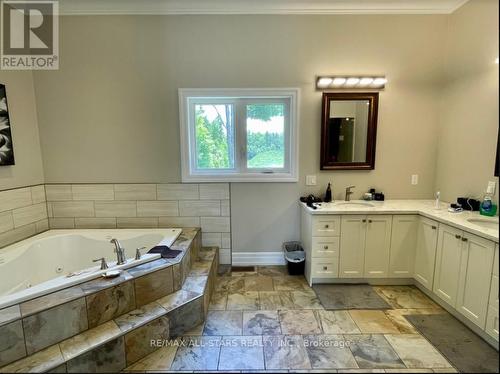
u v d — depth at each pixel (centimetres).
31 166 289
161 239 288
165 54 292
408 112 302
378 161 309
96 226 315
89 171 307
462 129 269
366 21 289
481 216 230
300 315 228
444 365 174
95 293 179
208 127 313
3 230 255
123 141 304
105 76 294
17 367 150
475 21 252
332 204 293
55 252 279
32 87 290
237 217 319
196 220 318
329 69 295
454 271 216
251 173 315
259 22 289
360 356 182
